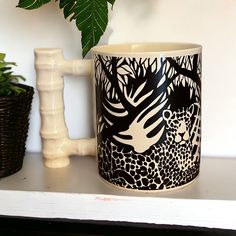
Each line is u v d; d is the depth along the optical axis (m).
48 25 0.59
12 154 0.52
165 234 0.46
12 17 0.59
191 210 0.45
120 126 0.45
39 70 0.51
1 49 0.60
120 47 0.52
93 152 0.54
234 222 0.45
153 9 0.56
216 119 0.59
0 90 0.51
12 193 0.48
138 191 0.46
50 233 0.48
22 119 0.52
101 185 0.49
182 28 0.56
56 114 0.53
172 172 0.46
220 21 0.55
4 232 0.48
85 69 0.51
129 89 0.44
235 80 0.57
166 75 0.43
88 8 0.46
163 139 0.44
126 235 0.47
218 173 0.53
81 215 0.47
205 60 0.57
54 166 0.56
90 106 0.61
